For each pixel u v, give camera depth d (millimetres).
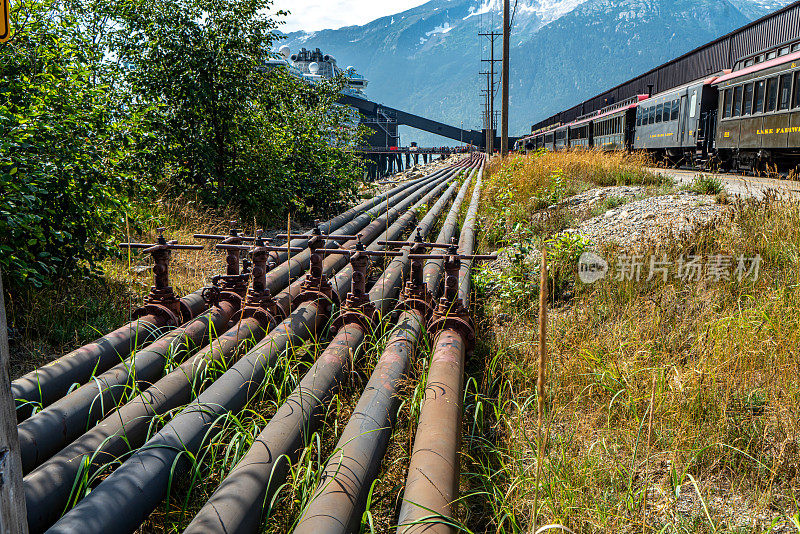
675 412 3959
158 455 3084
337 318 5238
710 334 4801
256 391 4070
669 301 5887
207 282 7438
